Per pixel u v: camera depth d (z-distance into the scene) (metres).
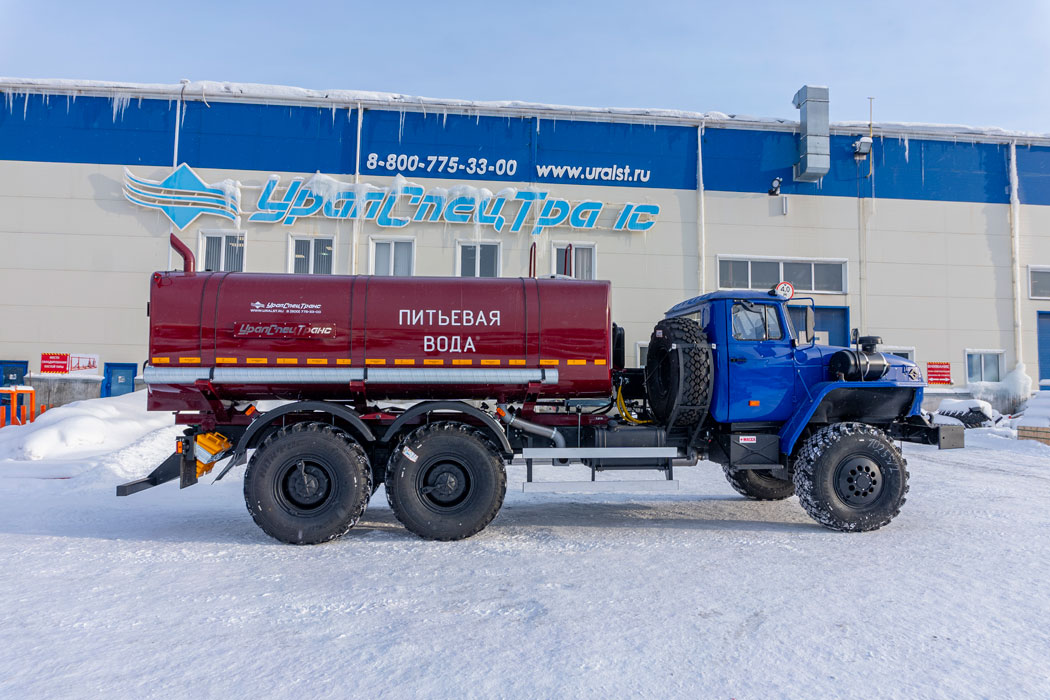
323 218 17.33
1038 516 7.38
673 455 6.96
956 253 19.14
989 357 19.17
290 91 17.42
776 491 8.69
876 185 18.98
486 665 3.35
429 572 5.10
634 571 5.13
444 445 6.34
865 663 3.41
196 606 4.25
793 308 7.71
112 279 16.64
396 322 6.51
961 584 4.79
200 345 6.37
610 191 18.17
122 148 16.84
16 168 16.59
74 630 3.82
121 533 6.54
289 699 2.98
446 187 17.69
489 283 6.74
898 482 6.71
